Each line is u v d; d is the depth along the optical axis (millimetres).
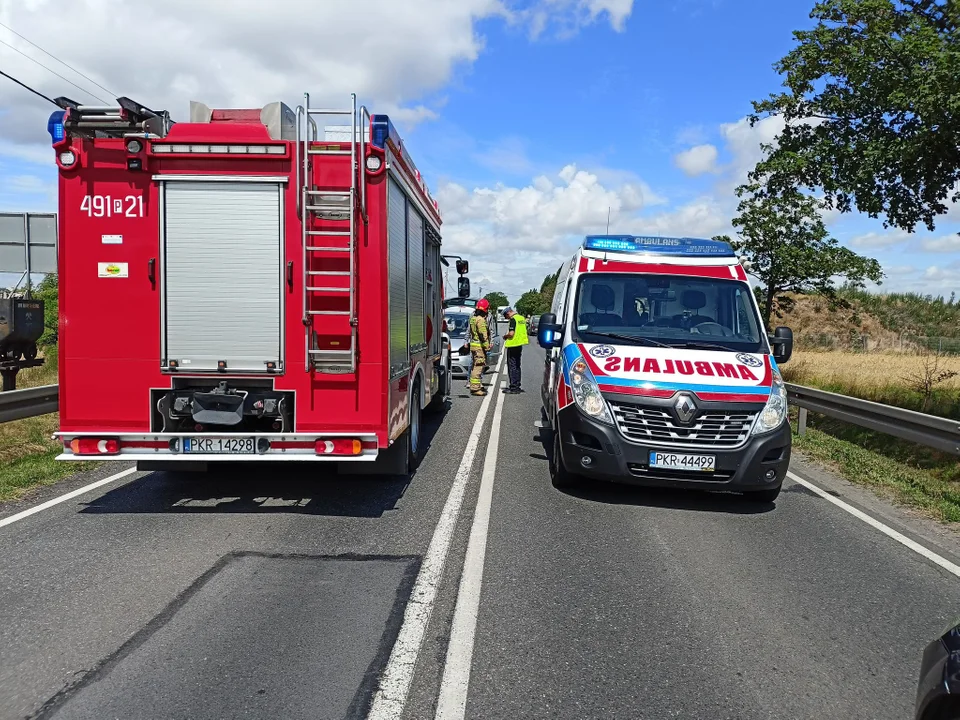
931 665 2604
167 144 5988
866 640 4156
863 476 8664
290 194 6070
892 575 5270
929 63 9523
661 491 7547
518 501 6949
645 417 6547
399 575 4938
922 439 8242
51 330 22297
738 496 7480
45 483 7371
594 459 6676
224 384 6238
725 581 5023
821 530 6363
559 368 7586
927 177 10695
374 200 6102
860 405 9516
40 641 3869
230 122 6555
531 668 3689
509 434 10719
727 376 6812
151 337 6098
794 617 4449
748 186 17938
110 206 6035
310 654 3768
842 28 11047
